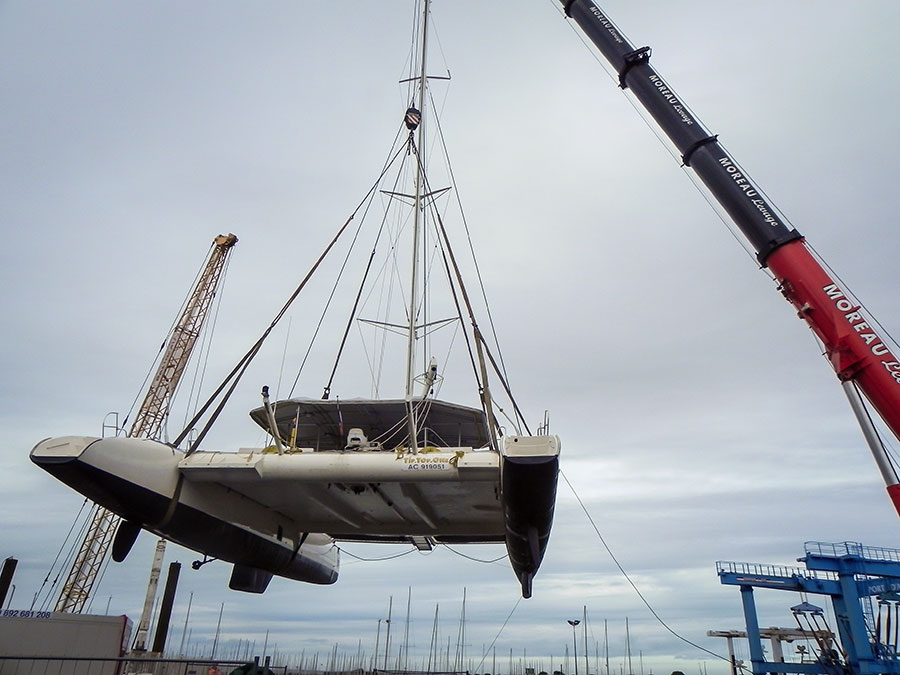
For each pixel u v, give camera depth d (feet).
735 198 31.07
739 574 83.20
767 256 29.40
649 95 36.19
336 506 38.42
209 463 30.58
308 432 40.04
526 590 47.37
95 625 38.32
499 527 42.80
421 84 51.70
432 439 41.73
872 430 24.21
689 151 33.60
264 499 37.65
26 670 34.96
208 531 33.99
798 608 88.02
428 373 36.17
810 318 27.20
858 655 73.87
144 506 29.63
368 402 35.35
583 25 41.24
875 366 24.48
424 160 48.67
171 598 93.71
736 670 93.81
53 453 27.02
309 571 48.34
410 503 37.19
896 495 23.09
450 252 38.50
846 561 78.48
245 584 42.34
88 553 122.83
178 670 51.83
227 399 33.73
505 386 33.88
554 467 25.54
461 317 37.96
